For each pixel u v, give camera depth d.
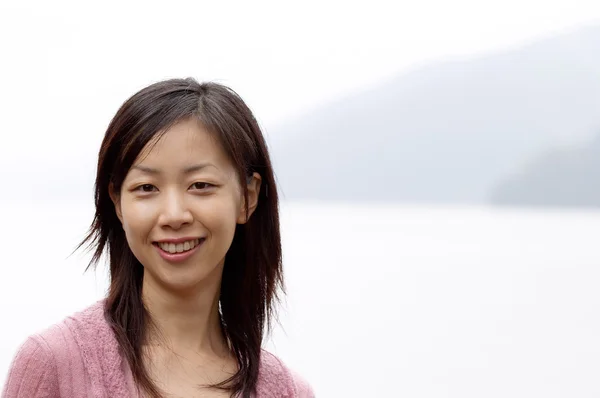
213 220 2.29
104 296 2.47
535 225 77.06
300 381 2.65
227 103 2.36
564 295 23.78
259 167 2.48
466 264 32.56
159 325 2.41
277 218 2.57
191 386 2.37
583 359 15.20
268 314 2.61
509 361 14.84
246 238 2.58
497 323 18.80
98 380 2.24
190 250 2.29
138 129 2.25
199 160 2.27
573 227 71.19
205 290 2.44
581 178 141.75
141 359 2.31
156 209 2.27
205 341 2.49
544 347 16.20
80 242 2.46
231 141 2.32
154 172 2.26
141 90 2.30
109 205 2.41
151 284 2.41
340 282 24.61
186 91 2.32
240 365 2.51
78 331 2.30
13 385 2.25
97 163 2.37
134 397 2.25
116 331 2.32
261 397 2.49
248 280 2.59
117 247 2.45
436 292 23.53
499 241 48.03
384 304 20.53
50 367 2.24
